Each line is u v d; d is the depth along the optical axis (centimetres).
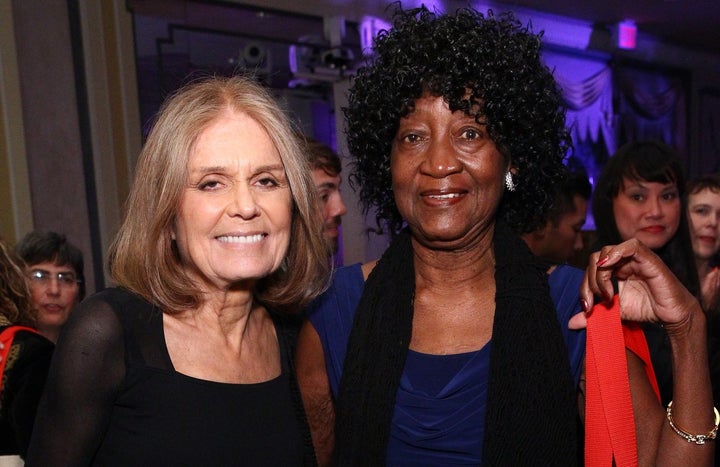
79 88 488
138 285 127
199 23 572
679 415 125
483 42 136
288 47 637
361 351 142
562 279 143
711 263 310
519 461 129
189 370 129
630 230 233
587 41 891
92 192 491
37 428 120
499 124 135
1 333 177
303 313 156
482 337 139
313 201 144
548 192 154
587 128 902
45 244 272
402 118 139
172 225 129
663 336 174
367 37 675
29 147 457
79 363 119
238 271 126
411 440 135
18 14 456
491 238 147
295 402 142
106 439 122
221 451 125
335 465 150
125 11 518
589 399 130
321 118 663
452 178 133
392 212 161
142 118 529
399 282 146
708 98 1058
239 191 125
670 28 929
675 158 233
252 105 128
